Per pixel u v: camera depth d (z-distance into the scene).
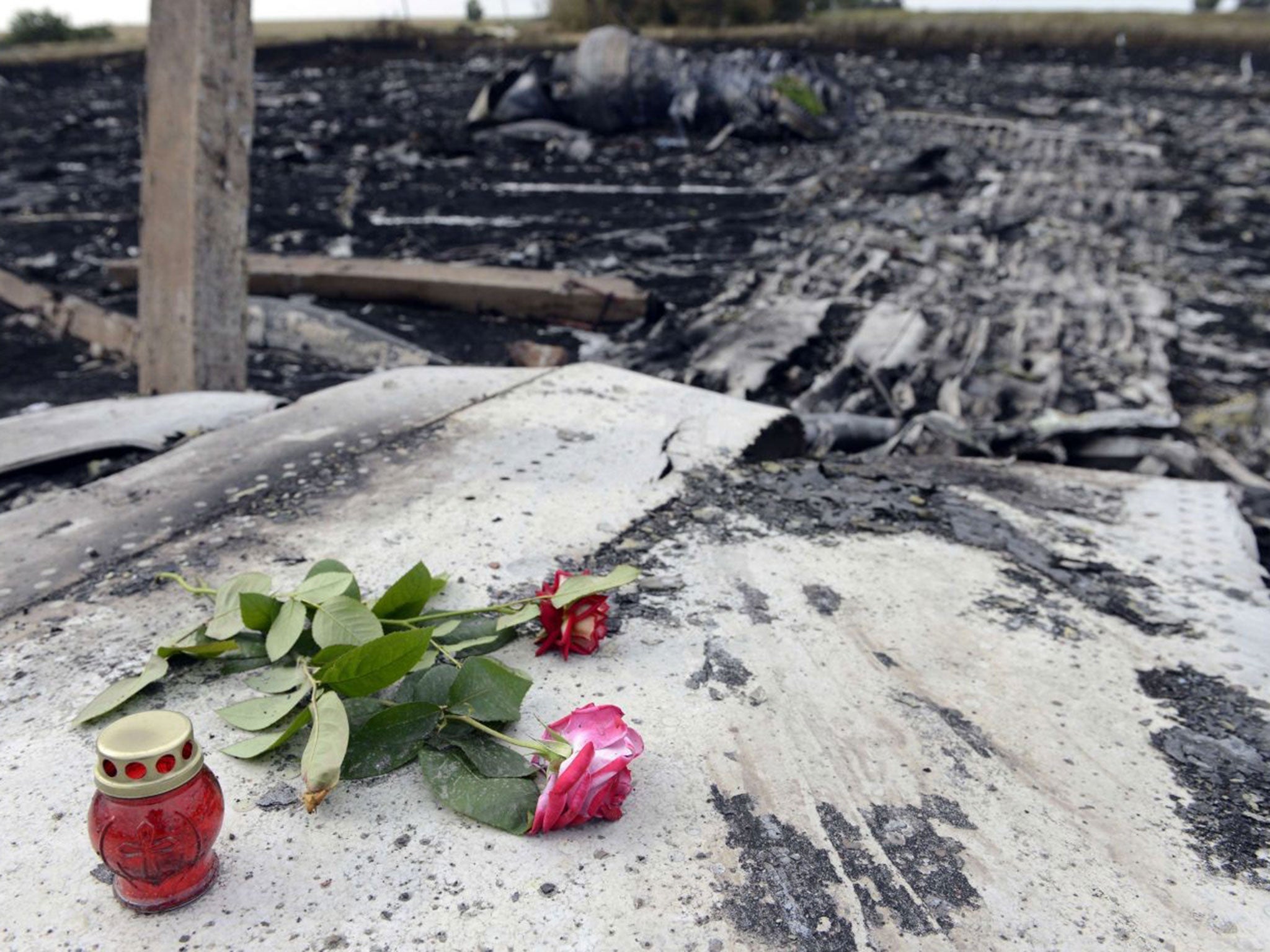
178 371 3.98
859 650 2.10
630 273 6.98
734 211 9.13
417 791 1.58
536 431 3.15
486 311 6.01
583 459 2.96
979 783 1.71
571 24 27.83
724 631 2.13
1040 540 2.76
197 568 2.27
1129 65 24.75
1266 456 4.26
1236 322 6.19
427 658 1.83
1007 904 1.44
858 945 1.34
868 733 1.82
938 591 2.40
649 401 3.45
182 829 1.25
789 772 1.69
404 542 2.41
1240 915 1.45
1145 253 7.74
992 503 3.03
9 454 3.12
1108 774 1.76
